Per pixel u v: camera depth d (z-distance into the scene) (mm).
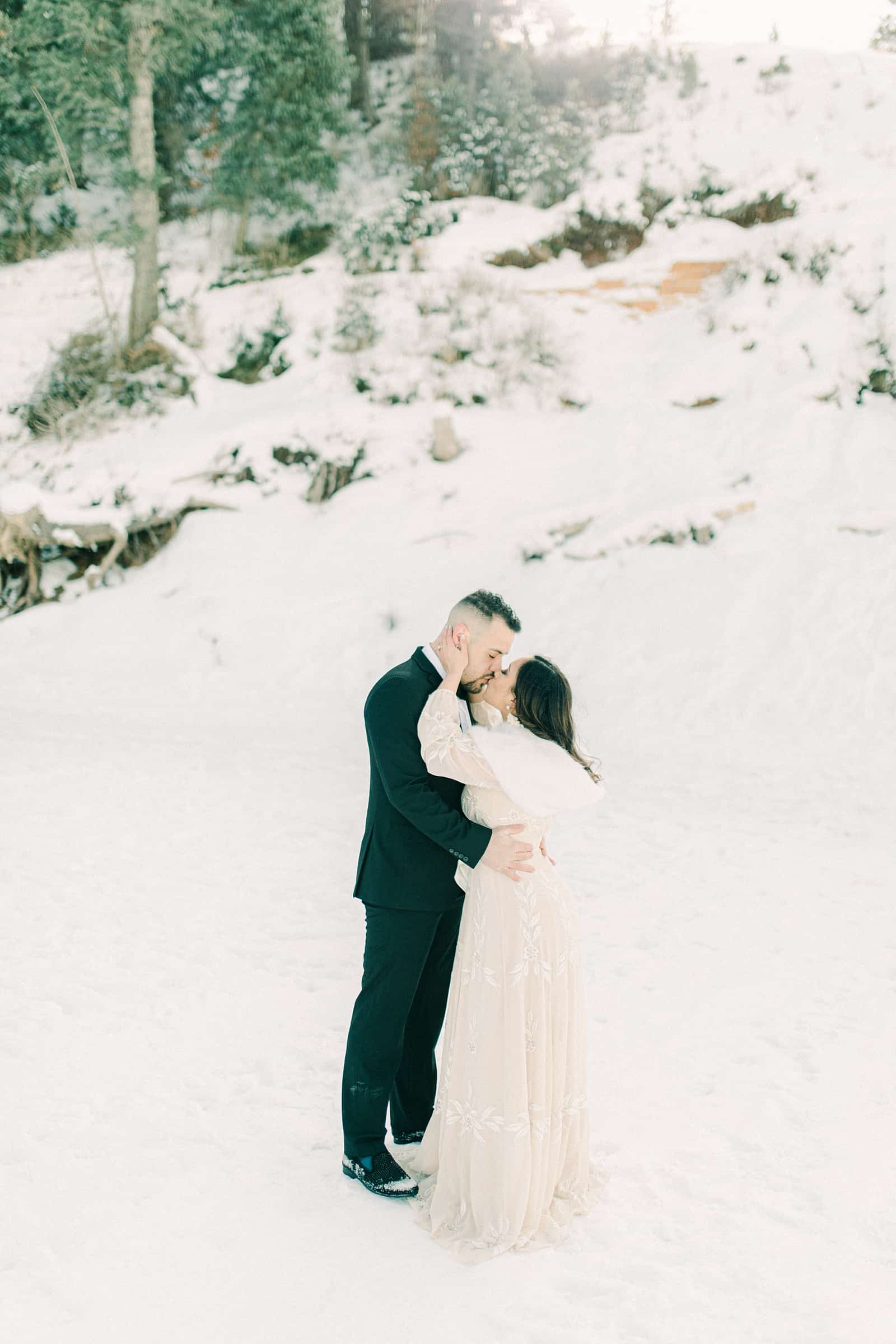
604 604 13086
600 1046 3916
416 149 20875
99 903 5250
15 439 16594
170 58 17625
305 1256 2586
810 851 6852
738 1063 3799
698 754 10086
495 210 19500
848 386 15461
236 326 17969
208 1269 2518
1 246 20703
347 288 17797
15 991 4172
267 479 15000
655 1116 3396
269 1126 3238
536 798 2689
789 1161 3119
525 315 17250
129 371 17750
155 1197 2818
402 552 14070
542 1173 2701
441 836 2736
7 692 11734
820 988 4547
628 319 17875
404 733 2791
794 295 16859
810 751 10281
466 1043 2734
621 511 14242
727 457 14844
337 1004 4180
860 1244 2705
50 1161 2979
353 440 15195
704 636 12406
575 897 5781
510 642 2850
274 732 10445
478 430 15680
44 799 7199
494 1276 2531
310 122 19547
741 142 20141
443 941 3088
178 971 4457
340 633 13000
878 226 17234
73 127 18312
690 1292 2479
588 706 11516
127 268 19969
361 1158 2902
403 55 25734
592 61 22547
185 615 13375
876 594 12531
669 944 5059
